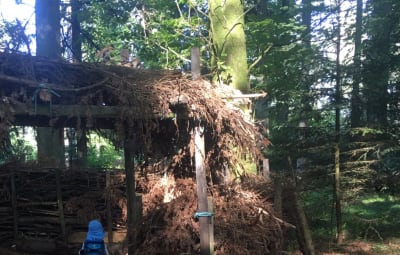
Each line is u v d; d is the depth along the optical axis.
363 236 9.66
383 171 9.70
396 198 11.09
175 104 5.59
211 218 5.80
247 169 7.65
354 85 9.46
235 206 6.40
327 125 10.05
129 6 13.33
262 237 6.14
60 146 11.36
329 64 9.70
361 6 10.09
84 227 9.02
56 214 9.02
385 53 9.52
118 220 8.85
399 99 9.52
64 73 5.43
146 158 6.68
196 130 5.87
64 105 5.18
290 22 11.77
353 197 9.34
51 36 11.63
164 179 7.78
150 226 6.21
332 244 8.93
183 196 6.49
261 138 6.42
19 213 9.12
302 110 9.80
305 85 9.78
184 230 5.95
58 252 8.78
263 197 6.91
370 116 9.79
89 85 5.50
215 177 6.93
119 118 5.46
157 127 5.60
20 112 4.95
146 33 11.55
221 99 5.89
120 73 5.78
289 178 8.49
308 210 9.90
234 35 8.58
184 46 11.03
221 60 8.54
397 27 9.68
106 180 8.92
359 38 9.82
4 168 9.08
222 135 6.12
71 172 9.16
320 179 9.55
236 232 6.05
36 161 10.27
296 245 7.91
